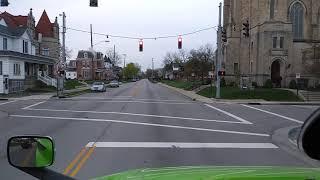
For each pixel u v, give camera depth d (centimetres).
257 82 7212
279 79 7025
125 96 5728
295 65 7094
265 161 1343
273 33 7019
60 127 2208
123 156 1383
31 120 2580
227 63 8588
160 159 1341
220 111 3491
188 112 3300
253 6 7625
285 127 2384
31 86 6981
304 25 7338
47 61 7925
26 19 8075
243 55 8162
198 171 291
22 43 7088
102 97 5403
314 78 6800
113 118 2700
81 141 1702
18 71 6406
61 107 3656
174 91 7750
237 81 8131
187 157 1385
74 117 2764
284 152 1525
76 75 14288
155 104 4169
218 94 5303
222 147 1616
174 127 2262
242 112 3431
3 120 2584
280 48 7031
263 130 2219
